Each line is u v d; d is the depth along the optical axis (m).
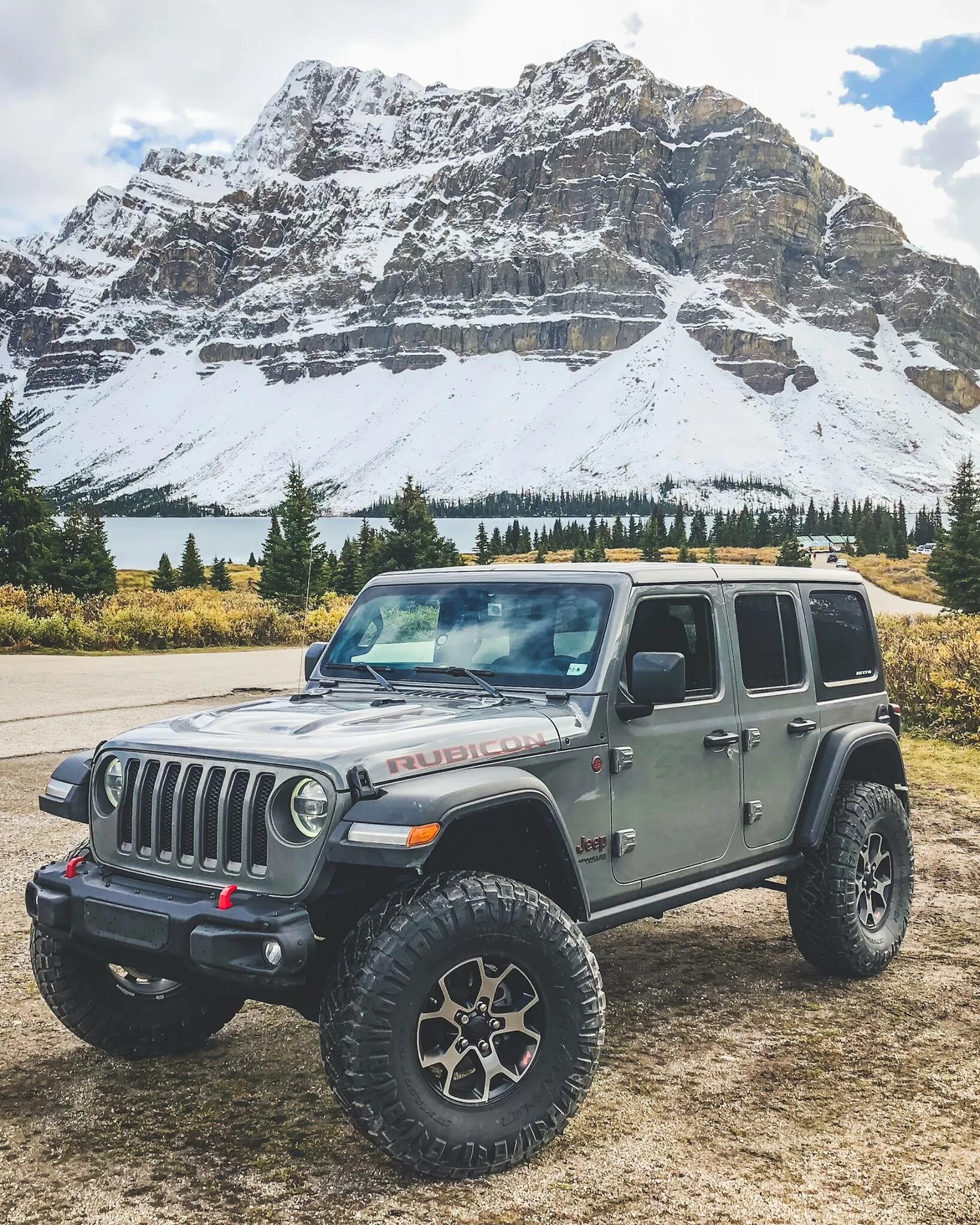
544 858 3.83
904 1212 3.08
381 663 4.68
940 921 6.27
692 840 4.43
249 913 3.16
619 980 5.20
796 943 5.64
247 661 24.27
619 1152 3.44
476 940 3.23
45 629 26.75
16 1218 3.04
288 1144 3.50
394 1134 3.10
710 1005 4.84
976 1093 3.90
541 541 159.00
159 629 28.89
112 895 3.48
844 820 5.11
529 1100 3.33
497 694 4.18
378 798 3.22
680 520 193.25
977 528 52.44
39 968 3.99
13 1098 3.87
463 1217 3.03
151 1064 4.20
